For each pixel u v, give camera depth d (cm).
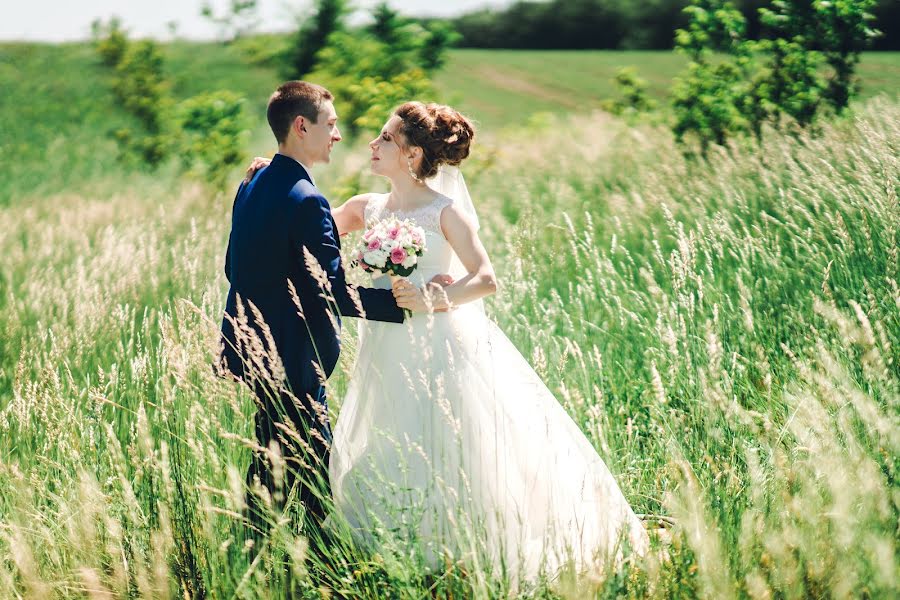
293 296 301
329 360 324
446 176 343
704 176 748
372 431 328
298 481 318
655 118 1138
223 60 2923
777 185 683
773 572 252
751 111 952
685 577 264
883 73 2142
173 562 279
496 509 284
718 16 983
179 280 558
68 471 319
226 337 321
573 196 866
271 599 270
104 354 436
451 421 286
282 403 312
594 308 512
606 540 274
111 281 575
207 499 283
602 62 4503
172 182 1373
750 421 331
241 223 319
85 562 280
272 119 315
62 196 1405
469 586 274
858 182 581
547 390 341
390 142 324
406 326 322
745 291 423
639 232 668
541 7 5778
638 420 405
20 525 299
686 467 294
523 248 517
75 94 3372
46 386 327
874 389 342
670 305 470
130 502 285
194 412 298
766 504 289
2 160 2134
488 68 4441
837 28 931
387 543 282
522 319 476
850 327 347
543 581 272
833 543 256
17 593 268
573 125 1523
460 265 346
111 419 357
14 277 729
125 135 1658
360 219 360
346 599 287
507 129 1562
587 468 329
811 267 483
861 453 285
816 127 873
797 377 386
